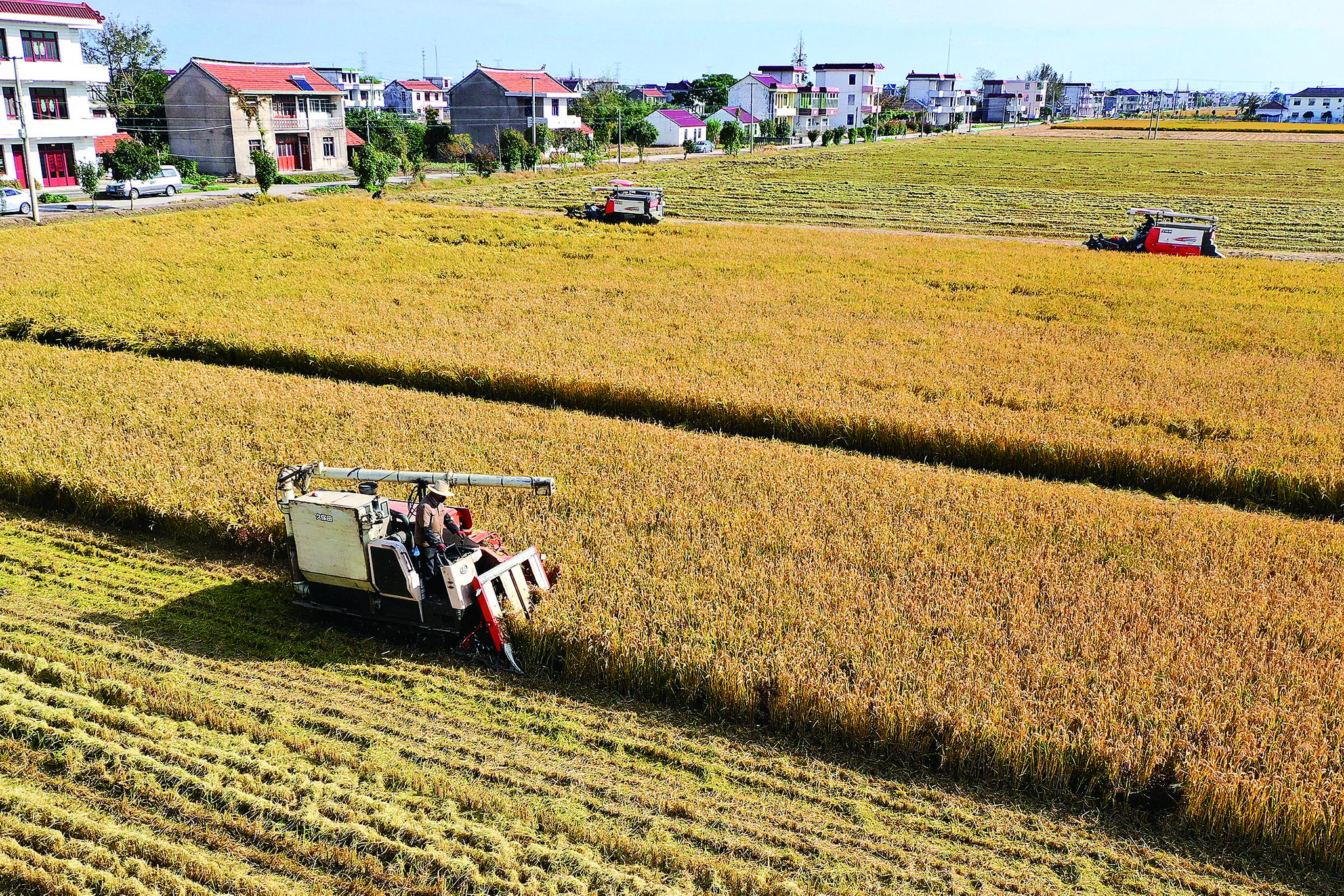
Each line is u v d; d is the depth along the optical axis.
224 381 19.67
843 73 145.12
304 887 6.99
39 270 31.05
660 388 19.39
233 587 11.81
